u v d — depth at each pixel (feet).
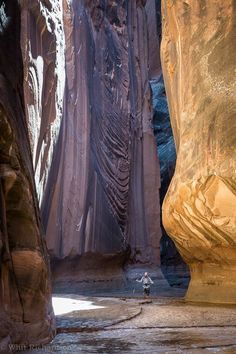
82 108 65.57
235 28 39.14
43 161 55.42
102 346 18.72
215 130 36.91
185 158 39.52
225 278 39.78
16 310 17.10
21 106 23.61
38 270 18.62
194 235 40.78
